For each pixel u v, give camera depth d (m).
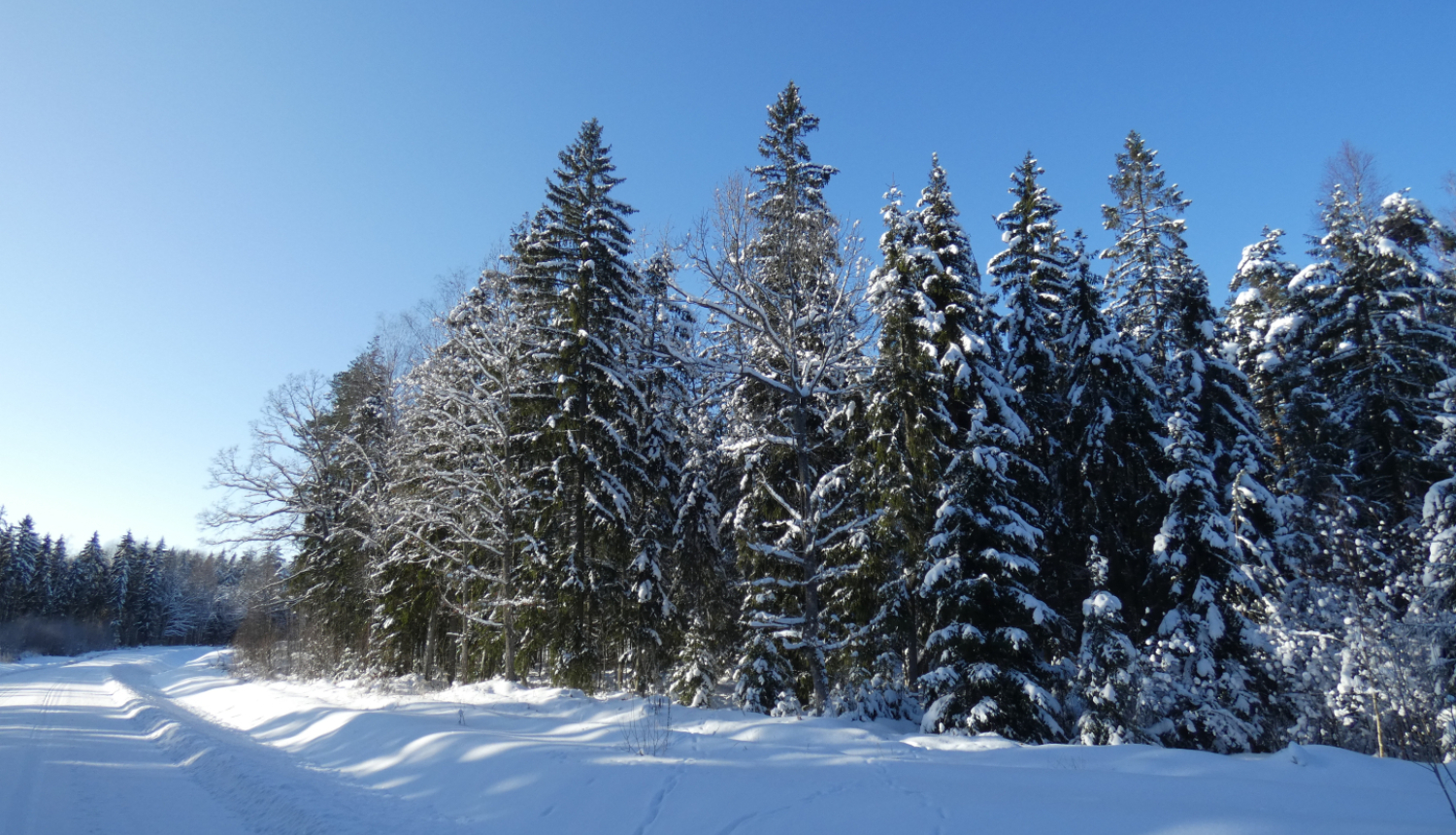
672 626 22.31
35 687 30.98
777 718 15.88
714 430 22.95
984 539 16.86
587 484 22.14
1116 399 19.55
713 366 19.08
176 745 14.65
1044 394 21.12
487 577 23.23
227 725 19.70
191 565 127.25
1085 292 20.25
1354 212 23.75
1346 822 6.29
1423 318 23.16
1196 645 16.38
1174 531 17.05
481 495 22.92
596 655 21.48
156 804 9.51
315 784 10.41
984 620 16.47
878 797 7.36
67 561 96.56
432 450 25.45
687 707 17.86
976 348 17.72
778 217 19.44
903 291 18.52
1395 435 21.02
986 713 15.09
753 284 18.45
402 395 26.61
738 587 21.47
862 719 16.39
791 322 18.69
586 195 23.98
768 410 20.91
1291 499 18.89
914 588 17.73
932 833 6.29
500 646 25.58
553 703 17.86
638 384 23.98
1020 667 16.31
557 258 23.70
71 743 14.91
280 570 39.62
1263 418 26.42
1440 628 13.23
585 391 22.97
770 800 7.46
